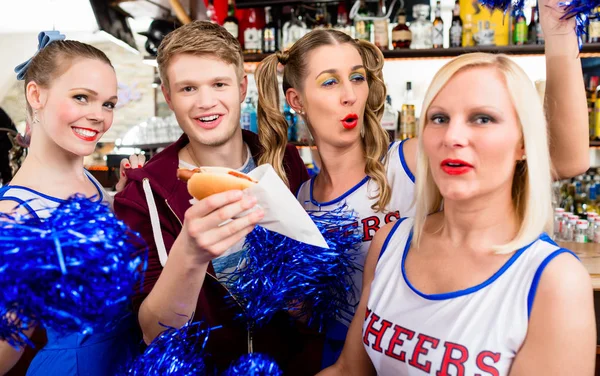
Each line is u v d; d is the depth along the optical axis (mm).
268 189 960
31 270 683
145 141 4602
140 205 1469
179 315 1118
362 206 1519
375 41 3365
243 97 1675
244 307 1257
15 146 4141
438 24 3352
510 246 1012
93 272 710
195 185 982
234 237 955
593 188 3447
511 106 983
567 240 2764
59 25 6082
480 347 967
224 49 1502
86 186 1608
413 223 1229
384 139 1589
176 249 1022
